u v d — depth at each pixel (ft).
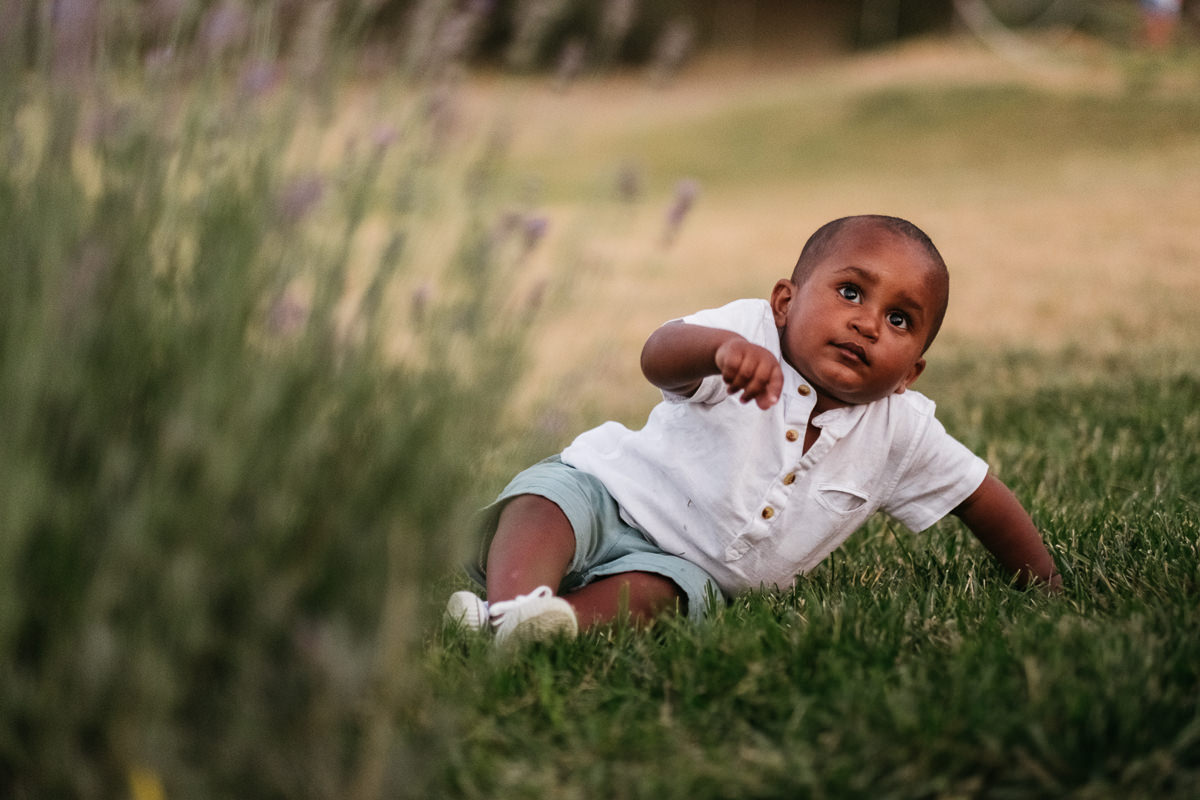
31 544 3.90
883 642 5.69
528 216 5.05
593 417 12.99
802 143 55.42
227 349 4.13
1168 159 42.91
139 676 3.69
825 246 6.75
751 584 6.98
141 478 4.00
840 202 41.57
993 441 10.75
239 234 4.38
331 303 4.48
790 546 6.90
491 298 4.88
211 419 3.91
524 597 5.80
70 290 3.75
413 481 4.43
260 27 4.89
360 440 4.56
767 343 6.86
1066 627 5.62
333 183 4.91
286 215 4.38
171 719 3.97
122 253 4.27
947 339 17.94
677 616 6.20
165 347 4.35
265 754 3.96
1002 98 56.49
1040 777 4.41
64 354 3.80
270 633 4.12
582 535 6.66
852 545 8.17
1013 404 12.56
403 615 4.02
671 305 23.47
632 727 4.87
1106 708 4.75
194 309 4.31
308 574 4.28
